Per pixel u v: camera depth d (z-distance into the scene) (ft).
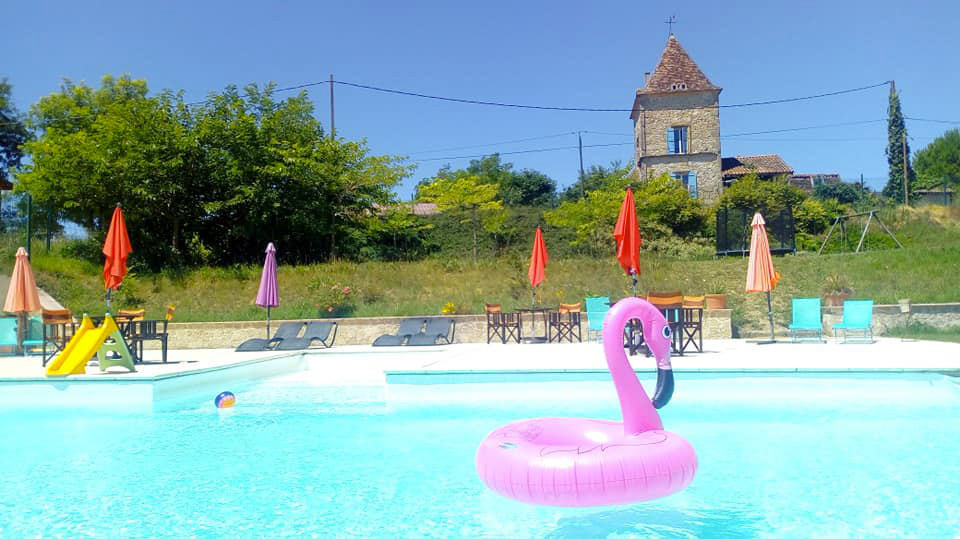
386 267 70.44
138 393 29.76
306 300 61.57
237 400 30.91
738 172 122.72
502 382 30.07
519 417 25.39
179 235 78.28
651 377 29.35
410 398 30.27
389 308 58.39
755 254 43.86
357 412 27.45
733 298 57.67
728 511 14.55
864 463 17.95
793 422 23.21
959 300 51.39
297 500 15.99
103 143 72.69
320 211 81.66
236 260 80.23
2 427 25.34
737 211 71.67
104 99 95.61
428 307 58.29
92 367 35.99
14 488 17.22
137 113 75.66
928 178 151.74
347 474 18.20
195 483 17.54
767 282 43.47
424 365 33.01
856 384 27.71
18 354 47.73
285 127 83.97
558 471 12.61
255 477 18.07
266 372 39.24
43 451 21.40
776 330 52.19
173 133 74.59
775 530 13.34
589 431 14.60
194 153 75.20
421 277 66.59
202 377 33.22
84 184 71.31
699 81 119.03
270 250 50.08
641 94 117.19
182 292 64.34
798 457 18.71
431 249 97.91
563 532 13.57
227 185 78.23
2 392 30.40
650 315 14.62
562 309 51.26
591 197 92.84
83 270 67.62
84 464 19.69
